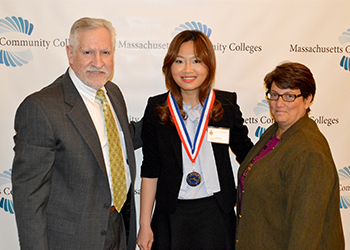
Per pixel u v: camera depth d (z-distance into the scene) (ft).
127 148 4.87
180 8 6.36
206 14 6.41
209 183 4.84
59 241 4.20
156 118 5.07
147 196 5.21
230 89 6.65
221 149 5.00
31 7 6.08
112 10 6.26
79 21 4.28
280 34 6.56
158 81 6.57
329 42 6.64
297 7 6.51
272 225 4.28
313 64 6.68
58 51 6.23
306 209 3.73
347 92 6.81
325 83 6.75
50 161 3.96
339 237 4.09
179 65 4.67
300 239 3.73
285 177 4.09
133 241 5.18
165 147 4.93
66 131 4.05
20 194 3.85
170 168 4.86
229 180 5.04
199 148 4.89
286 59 6.62
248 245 4.57
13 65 6.20
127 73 6.51
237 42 6.52
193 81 4.69
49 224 4.21
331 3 6.54
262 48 6.57
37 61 6.23
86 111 4.29
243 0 6.43
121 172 4.65
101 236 4.32
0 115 6.27
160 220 4.96
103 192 4.34
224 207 4.90
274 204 4.26
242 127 5.41
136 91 6.57
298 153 3.96
